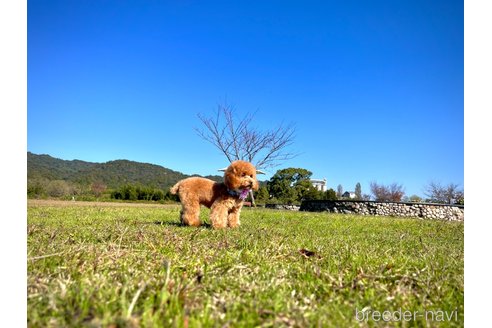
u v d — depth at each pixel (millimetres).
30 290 504
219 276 629
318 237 1405
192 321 412
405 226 2418
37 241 987
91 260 706
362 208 5059
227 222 1802
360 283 630
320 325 438
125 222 1823
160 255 821
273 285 599
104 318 382
